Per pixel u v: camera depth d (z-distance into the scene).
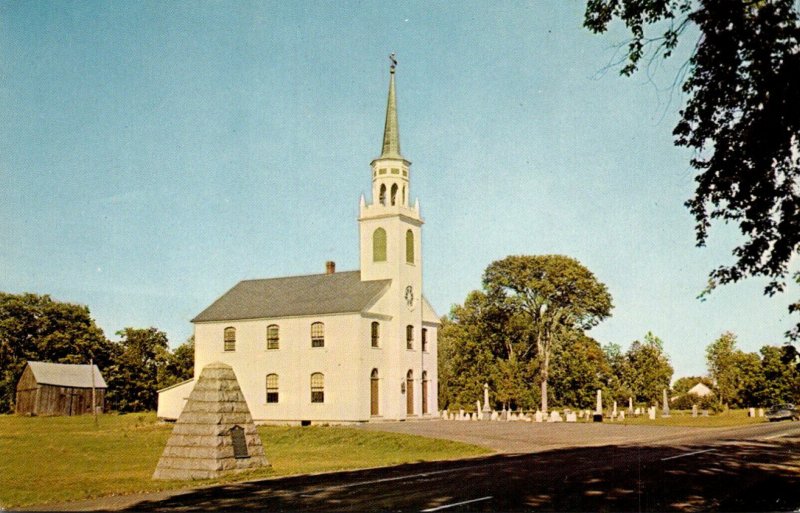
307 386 59.19
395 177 61.72
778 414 63.03
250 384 61.81
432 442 36.53
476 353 81.69
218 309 65.31
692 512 14.23
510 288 78.56
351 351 57.53
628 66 15.80
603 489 17.42
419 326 62.72
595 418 60.44
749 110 14.67
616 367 95.44
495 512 14.07
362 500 15.88
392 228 61.06
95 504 16.44
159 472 22.22
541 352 77.75
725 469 22.00
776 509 14.70
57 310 100.75
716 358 90.75
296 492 17.56
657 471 21.42
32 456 32.56
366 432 42.59
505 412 65.56
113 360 104.25
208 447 21.84
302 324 60.09
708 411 82.88
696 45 14.86
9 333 96.94
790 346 15.12
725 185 15.24
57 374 91.94
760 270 15.12
